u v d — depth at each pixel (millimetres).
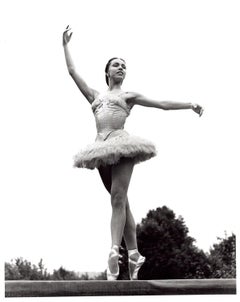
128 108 5371
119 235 5070
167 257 14500
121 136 5121
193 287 4816
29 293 4652
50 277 13758
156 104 5281
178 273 14469
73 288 4648
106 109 5270
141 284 4723
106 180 5340
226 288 4879
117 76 5426
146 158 5176
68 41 5562
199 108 5184
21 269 13523
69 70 5504
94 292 4652
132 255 5273
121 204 5105
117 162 5070
